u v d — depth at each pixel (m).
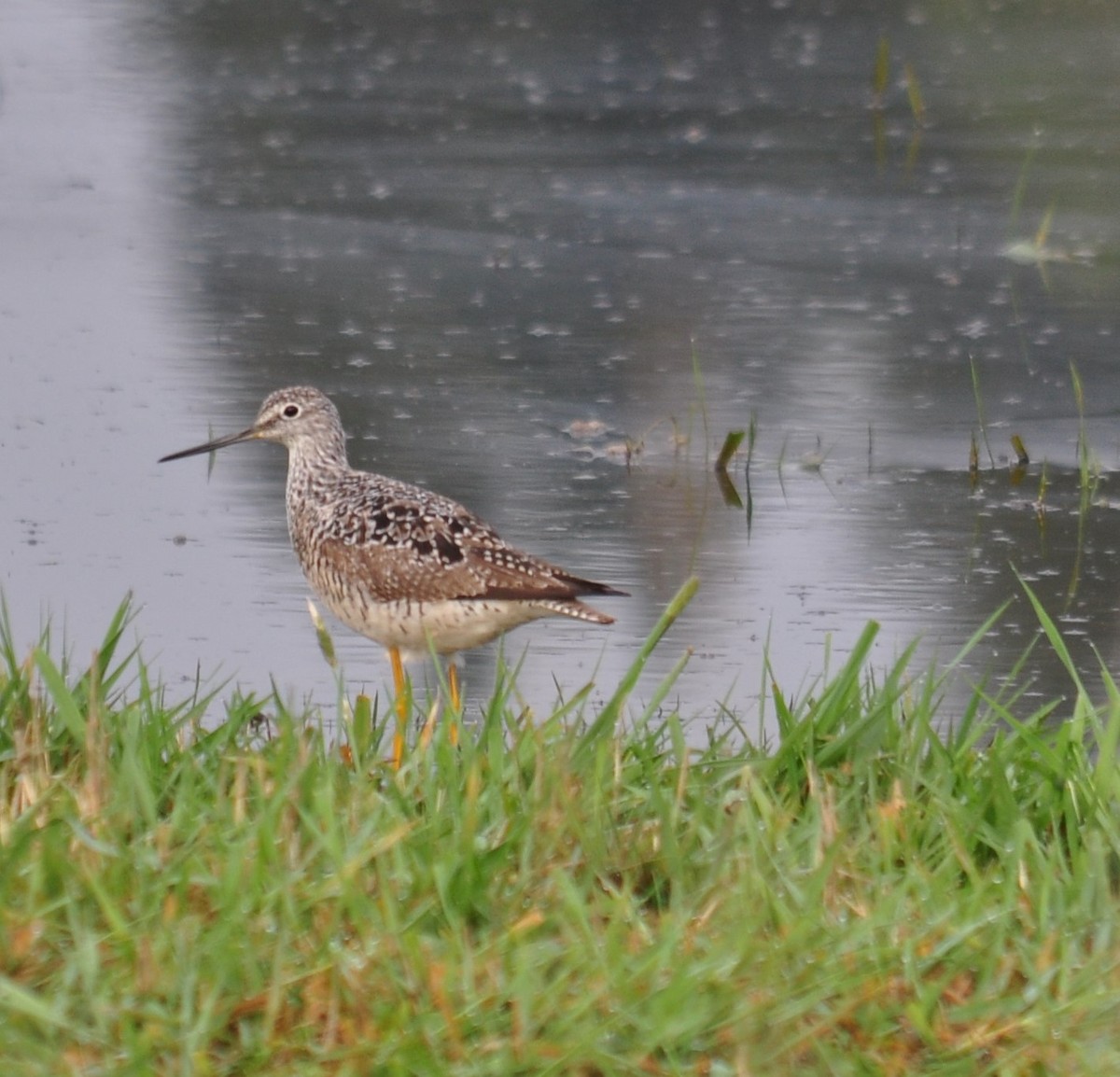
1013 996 6.02
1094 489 14.48
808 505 14.20
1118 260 20.39
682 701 10.59
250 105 26.66
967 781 7.54
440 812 6.94
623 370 17.27
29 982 5.82
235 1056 5.61
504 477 14.66
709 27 31.06
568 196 22.78
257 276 19.78
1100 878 6.55
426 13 32.19
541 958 5.99
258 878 6.23
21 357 17.11
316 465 10.73
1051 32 30.38
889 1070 5.67
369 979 5.88
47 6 32.28
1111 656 11.27
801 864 6.75
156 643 11.45
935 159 24.09
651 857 6.79
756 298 19.28
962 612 12.02
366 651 11.52
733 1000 5.81
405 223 21.80
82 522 13.51
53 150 24.30
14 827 6.47
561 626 11.94
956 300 19.19
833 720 8.00
